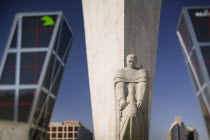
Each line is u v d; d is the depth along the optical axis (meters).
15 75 37.88
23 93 37.69
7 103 36.03
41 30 39.06
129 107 5.77
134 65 6.37
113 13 9.77
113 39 9.60
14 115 34.47
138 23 10.17
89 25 12.86
